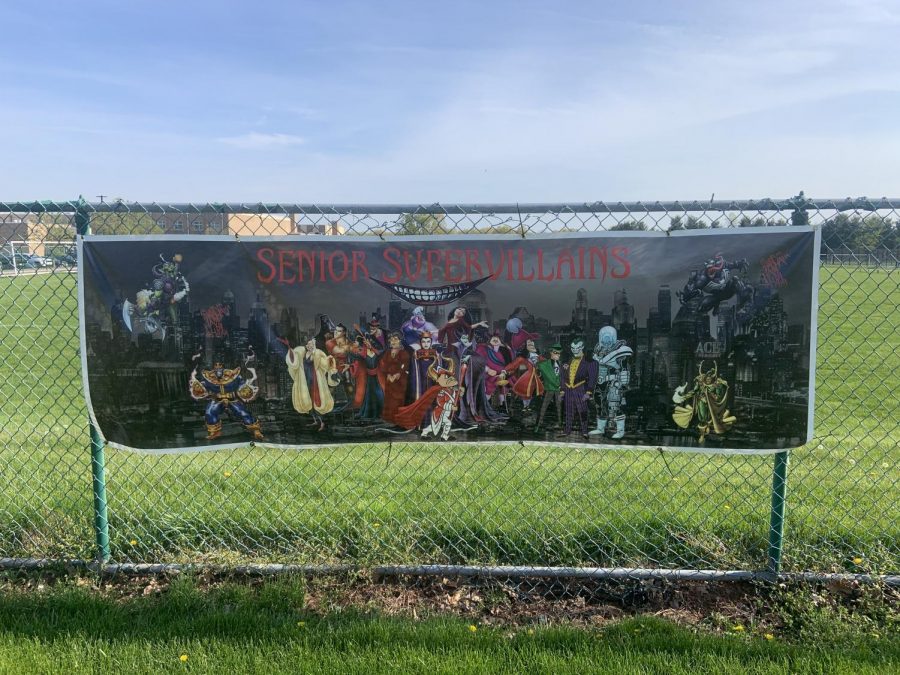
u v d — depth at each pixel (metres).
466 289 3.40
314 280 3.44
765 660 2.77
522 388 3.43
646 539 3.83
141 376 3.47
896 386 9.88
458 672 2.70
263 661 2.77
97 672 2.71
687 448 3.38
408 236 3.39
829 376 10.73
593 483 5.05
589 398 3.40
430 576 3.50
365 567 3.49
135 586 3.45
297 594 3.28
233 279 3.45
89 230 3.43
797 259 3.23
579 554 3.71
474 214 3.34
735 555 3.61
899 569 3.43
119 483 4.90
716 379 3.32
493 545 3.83
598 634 2.97
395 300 3.42
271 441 3.53
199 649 2.85
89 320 3.44
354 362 3.46
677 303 3.32
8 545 3.77
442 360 3.44
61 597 3.24
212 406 3.50
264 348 3.48
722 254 3.28
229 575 3.49
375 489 4.86
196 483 4.96
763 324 3.28
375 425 3.50
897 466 5.57
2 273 3.66
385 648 2.86
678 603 3.29
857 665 2.71
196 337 3.46
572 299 3.36
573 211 3.28
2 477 5.04
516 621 3.16
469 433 3.47
